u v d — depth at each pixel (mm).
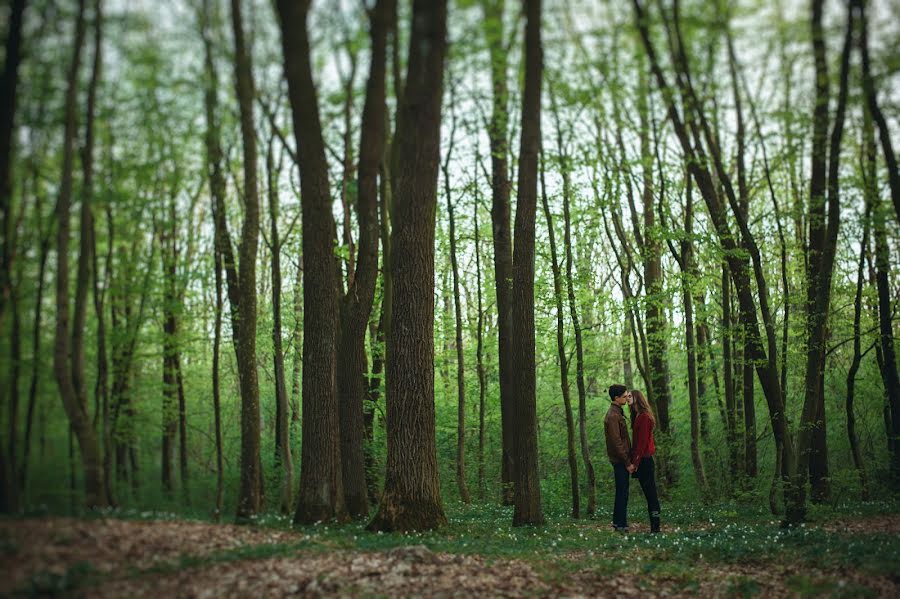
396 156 13305
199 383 18953
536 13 12055
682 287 15852
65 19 10047
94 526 7996
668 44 13039
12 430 8828
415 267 11578
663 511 15320
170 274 14023
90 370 12648
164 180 13516
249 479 11227
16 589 6090
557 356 21703
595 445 22188
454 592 7180
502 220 16781
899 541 9156
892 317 16312
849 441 16797
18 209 9688
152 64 12281
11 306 9336
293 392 19922
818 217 14109
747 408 16531
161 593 6434
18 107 9727
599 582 7891
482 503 18516
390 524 11000
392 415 11477
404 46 13289
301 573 7375
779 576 8047
